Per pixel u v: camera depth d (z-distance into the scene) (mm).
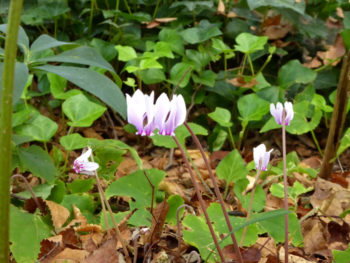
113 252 455
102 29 1066
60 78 799
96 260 451
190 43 1018
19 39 417
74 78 382
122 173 726
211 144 934
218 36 1040
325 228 575
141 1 1113
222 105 1013
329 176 739
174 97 371
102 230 531
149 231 525
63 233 509
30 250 486
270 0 952
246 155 890
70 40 1138
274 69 1099
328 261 540
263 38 898
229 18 1102
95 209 633
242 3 1134
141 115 369
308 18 1072
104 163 661
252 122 960
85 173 434
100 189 482
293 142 1034
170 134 377
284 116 461
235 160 672
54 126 688
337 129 701
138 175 583
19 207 593
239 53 1105
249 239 495
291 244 555
